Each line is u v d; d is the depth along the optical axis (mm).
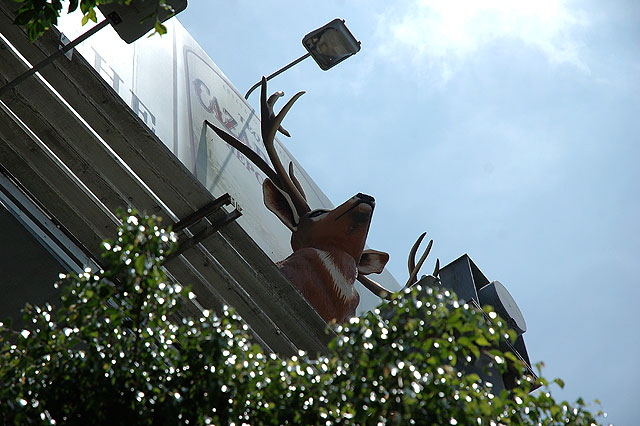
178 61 15938
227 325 6020
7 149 9070
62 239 8773
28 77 8789
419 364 5730
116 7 8383
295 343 10883
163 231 6121
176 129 14461
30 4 7207
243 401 5734
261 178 16219
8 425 5531
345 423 5605
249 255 10195
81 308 5930
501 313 13875
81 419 5676
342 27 14266
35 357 5859
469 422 5629
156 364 5883
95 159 9367
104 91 9047
